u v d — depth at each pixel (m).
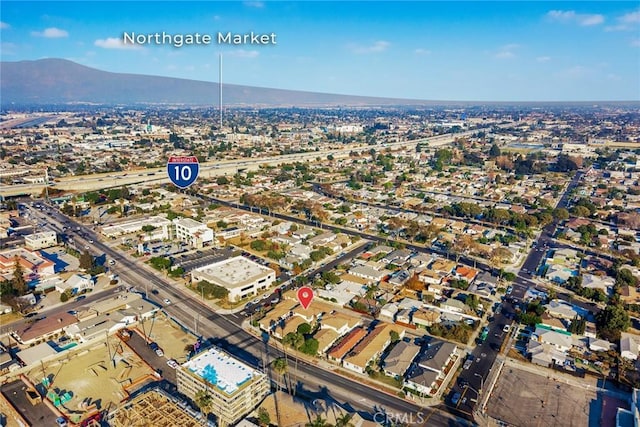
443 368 135.50
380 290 192.88
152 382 130.25
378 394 126.19
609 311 157.62
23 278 182.62
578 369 138.88
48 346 145.12
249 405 118.44
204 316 169.38
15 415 115.62
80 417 114.50
